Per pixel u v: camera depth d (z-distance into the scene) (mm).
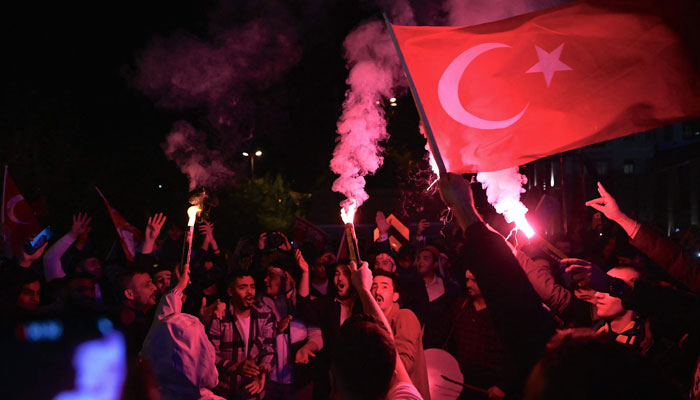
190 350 2975
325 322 5160
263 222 21109
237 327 4871
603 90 3166
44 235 6734
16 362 711
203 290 6246
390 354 2010
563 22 3236
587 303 3664
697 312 2215
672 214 35688
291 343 5199
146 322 4543
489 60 3250
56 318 742
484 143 3193
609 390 945
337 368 2023
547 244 3400
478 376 4484
